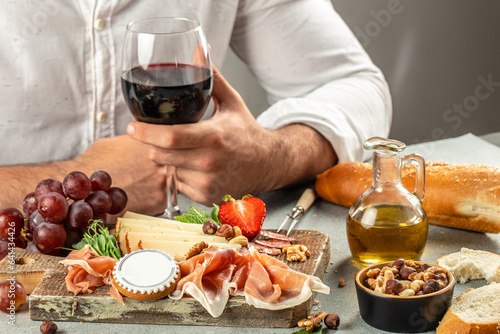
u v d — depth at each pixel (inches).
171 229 45.9
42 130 69.7
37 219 44.3
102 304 38.4
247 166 56.1
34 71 67.2
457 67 118.5
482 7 115.5
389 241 42.6
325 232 51.1
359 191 53.6
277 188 60.1
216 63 77.1
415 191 47.0
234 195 57.0
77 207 43.8
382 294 36.1
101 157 57.6
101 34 68.2
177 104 45.9
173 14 71.2
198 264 39.3
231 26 75.9
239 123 55.9
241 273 39.3
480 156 65.4
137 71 44.9
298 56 76.8
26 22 65.9
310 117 64.4
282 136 61.0
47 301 38.4
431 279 36.6
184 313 38.2
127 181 55.6
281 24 76.2
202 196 55.9
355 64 76.5
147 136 50.6
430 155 66.1
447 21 114.9
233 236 45.1
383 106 74.4
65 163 56.8
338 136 63.4
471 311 35.7
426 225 43.4
